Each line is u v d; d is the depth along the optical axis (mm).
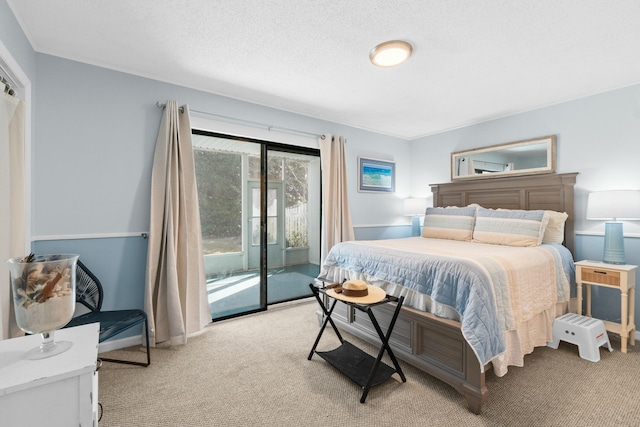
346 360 2186
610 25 1923
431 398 1820
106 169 2477
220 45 2195
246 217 3439
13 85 1931
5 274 1606
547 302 2314
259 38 2102
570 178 3070
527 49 2221
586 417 1638
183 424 1610
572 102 3166
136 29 1996
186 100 2877
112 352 2441
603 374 2076
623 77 2676
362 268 2541
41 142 2223
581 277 2705
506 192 3609
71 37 2084
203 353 2422
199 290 2828
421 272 2070
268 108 3424
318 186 4012
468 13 1812
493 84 2844
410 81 2789
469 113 3680
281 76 2693
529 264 2217
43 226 2232
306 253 3904
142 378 2055
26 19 1881
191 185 2789
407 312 2090
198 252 2824
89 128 2408
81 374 910
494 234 2984
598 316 2926
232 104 3158
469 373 1712
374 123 4129
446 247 2703
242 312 3322
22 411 846
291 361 2287
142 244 2635
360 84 2861
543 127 3389
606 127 2932
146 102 2662
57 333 1134
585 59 2367
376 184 4465
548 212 2924
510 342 1914
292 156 3775
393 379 2033
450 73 2621
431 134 4590
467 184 4008
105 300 2475
